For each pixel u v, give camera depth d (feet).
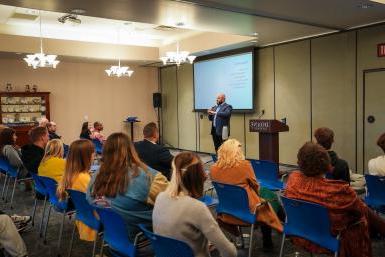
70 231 13.12
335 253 7.17
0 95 30.12
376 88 20.12
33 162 14.57
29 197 18.03
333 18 18.75
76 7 15.90
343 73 21.66
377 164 11.19
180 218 5.99
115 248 7.52
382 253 10.43
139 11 16.74
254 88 26.99
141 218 7.38
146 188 7.46
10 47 27.22
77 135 34.63
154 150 11.83
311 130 23.68
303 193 7.61
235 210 9.76
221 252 6.09
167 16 17.83
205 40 28.63
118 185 7.44
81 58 31.37
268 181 13.14
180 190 6.25
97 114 35.65
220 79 29.71
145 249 7.33
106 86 36.04
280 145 25.75
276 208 10.45
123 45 31.96
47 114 32.01
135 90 37.65
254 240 11.75
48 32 29.17
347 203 7.16
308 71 23.58
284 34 22.65
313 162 7.50
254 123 20.38
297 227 7.95
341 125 21.98
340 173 10.27
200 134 33.40
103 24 27.76
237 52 27.86
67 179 9.79
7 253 9.54
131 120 35.68
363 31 20.47
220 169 10.07
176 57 26.03
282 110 25.48
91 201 8.14
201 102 32.14
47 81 32.96
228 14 17.51
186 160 6.32
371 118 20.45
